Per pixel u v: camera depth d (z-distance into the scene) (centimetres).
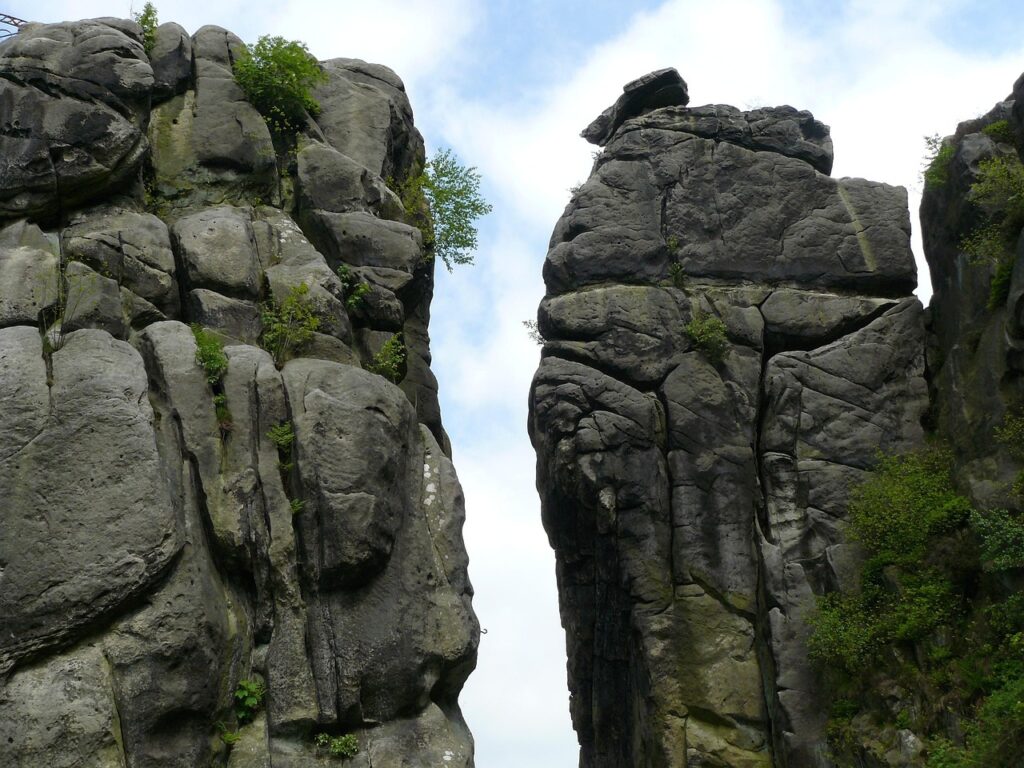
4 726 1831
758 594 3481
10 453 1972
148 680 1908
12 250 2188
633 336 3684
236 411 2125
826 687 3306
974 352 3475
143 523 1955
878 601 3322
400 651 2086
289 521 2086
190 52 2589
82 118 2325
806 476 3541
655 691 3400
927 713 3073
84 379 2028
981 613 3139
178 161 2475
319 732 2034
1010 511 3134
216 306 2247
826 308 3734
